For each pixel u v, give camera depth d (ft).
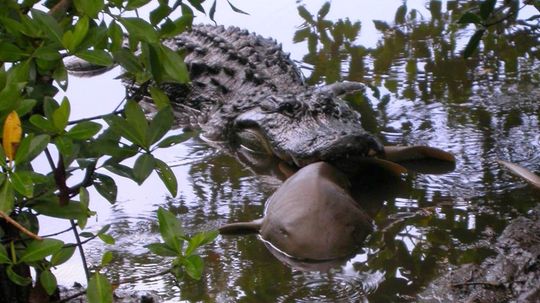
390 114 30.04
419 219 21.91
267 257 20.13
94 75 37.81
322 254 19.85
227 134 30.45
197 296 17.98
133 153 10.18
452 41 37.45
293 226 20.35
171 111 9.84
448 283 17.90
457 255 19.45
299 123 27.40
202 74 35.42
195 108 34.12
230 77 34.40
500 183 23.95
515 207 22.20
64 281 18.54
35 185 10.22
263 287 18.40
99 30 9.41
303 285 18.47
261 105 29.40
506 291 17.39
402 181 24.71
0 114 8.89
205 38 38.04
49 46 9.16
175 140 9.95
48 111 9.32
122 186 25.30
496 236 20.35
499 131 27.68
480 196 23.15
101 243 21.12
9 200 8.64
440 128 28.40
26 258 9.20
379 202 23.29
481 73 33.37
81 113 32.19
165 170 10.07
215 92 34.04
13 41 9.80
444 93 31.71
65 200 9.89
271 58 34.94
